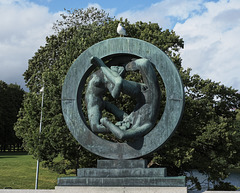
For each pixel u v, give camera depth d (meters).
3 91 43.56
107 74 6.85
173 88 6.68
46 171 25.12
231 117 16.64
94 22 24.72
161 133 6.56
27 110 16.28
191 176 15.50
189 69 15.72
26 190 7.43
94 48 7.38
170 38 16.02
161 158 13.16
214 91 15.24
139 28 16.14
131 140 6.76
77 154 14.80
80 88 7.43
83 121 7.15
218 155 14.77
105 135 13.89
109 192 6.00
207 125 14.34
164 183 5.94
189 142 14.08
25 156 39.00
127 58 7.35
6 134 44.59
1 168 25.66
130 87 6.72
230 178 24.06
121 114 7.34
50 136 14.28
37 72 25.86
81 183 6.29
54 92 14.79
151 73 6.77
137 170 6.35
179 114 6.53
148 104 6.78
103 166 6.68
